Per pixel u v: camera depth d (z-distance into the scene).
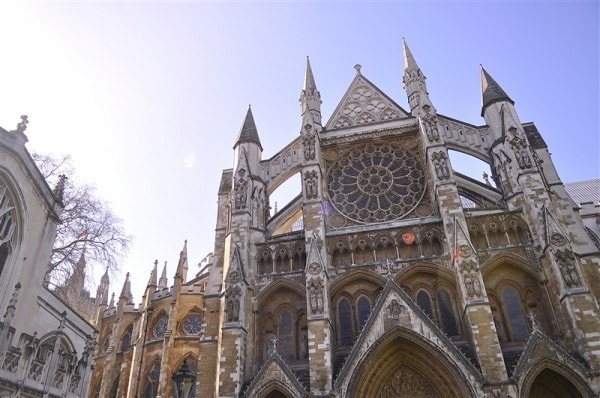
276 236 41.34
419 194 40.84
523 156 37.69
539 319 32.81
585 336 29.06
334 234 38.31
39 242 26.45
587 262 33.28
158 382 51.75
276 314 37.16
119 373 58.44
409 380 31.67
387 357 31.77
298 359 34.97
